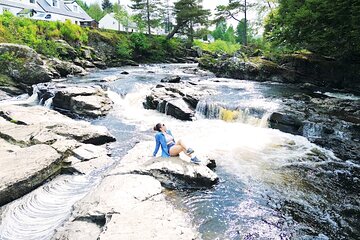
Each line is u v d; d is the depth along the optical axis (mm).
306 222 6445
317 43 20078
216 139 11680
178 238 5191
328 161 9617
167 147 8641
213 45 63344
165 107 15602
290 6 21172
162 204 6406
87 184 7895
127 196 6566
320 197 7473
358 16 15078
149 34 45875
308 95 17266
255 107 13898
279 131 12586
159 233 5281
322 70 21406
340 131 10805
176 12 45656
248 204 7074
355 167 9156
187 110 14781
